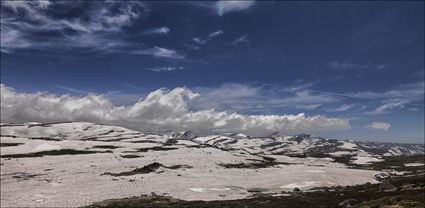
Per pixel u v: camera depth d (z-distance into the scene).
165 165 116.69
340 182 96.88
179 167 114.88
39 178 90.88
